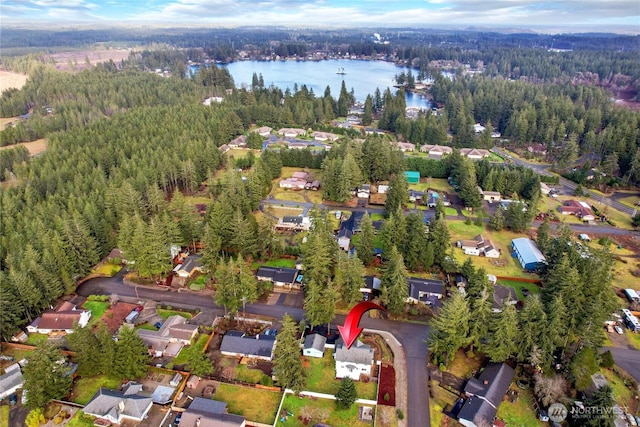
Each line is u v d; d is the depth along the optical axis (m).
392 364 72.19
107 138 176.50
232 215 110.06
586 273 78.31
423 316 83.56
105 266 101.31
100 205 116.50
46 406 63.94
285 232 117.19
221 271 81.38
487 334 71.25
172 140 175.00
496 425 61.25
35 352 63.25
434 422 62.00
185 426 59.34
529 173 143.62
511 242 112.12
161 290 92.62
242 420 59.53
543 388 63.50
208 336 78.25
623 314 83.75
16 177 149.75
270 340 75.00
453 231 119.19
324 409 63.81
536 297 71.75
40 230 96.88
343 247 108.38
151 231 92.19
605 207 133.12
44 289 84.00
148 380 68.75
